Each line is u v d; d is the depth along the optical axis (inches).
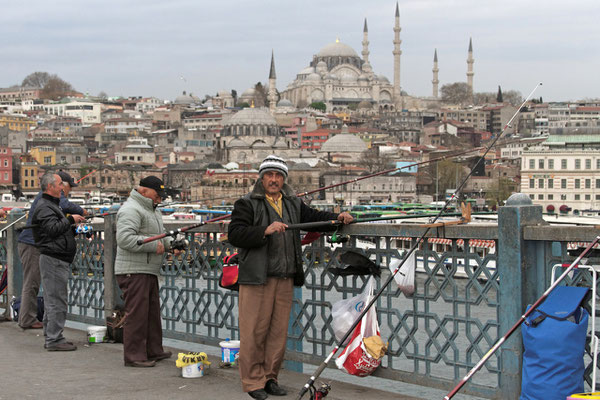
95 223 606.2
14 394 421.1
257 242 398.3
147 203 497.0
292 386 427.8
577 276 351.6
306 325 454.6
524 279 364.2
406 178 7795.3
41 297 648.4
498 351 370.9
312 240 438.0
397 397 406.6
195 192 7677.2
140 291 487.2
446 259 397.4
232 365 472.7
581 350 335.3
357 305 415.5
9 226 623.8
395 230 405.4
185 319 537.0
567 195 5408.5
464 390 383.9
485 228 374.3
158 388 432.8
